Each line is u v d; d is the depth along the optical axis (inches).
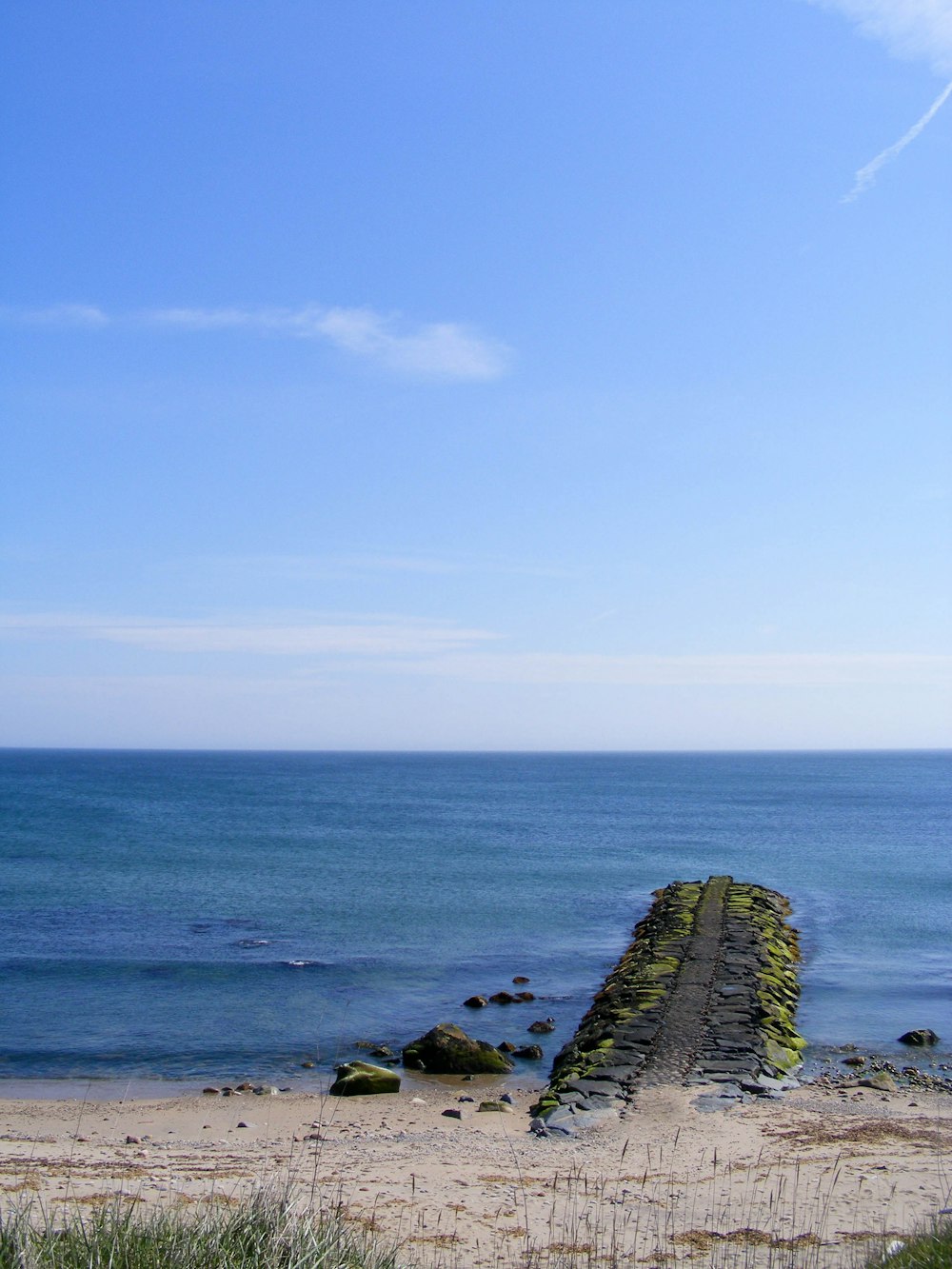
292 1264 313.1
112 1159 607.8
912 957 1376.7
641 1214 490.9
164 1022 1047.6
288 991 1178.6
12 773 7691.9
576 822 3639.3
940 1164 577.9
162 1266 299.4
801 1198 514.0
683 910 1619.1
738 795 5462.6
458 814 3929.6
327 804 4434.1
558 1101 749.9
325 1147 657.6
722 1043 879.1
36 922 1581.0
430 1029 1022.4
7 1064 911.0
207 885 1962.4
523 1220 477.4
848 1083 823.1
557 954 1409.9
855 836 3154.5
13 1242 301.3
